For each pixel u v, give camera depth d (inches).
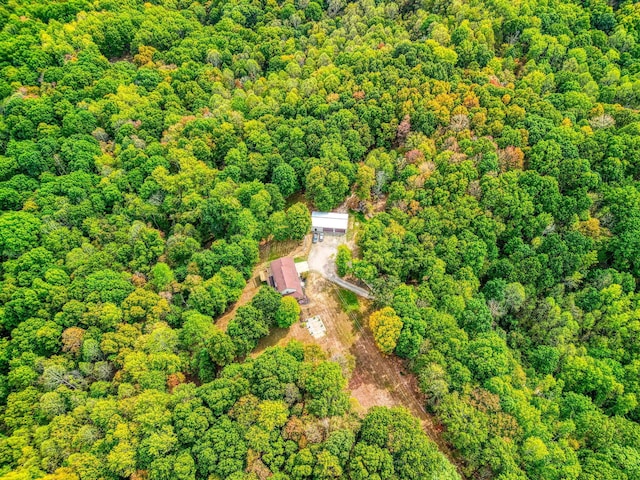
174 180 4419.3
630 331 3700.8
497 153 4379.9
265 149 4635.8
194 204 4311.0
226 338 3331.7
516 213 4055.1
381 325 3403.1
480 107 4731.8
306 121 4849.9
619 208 4148.6
